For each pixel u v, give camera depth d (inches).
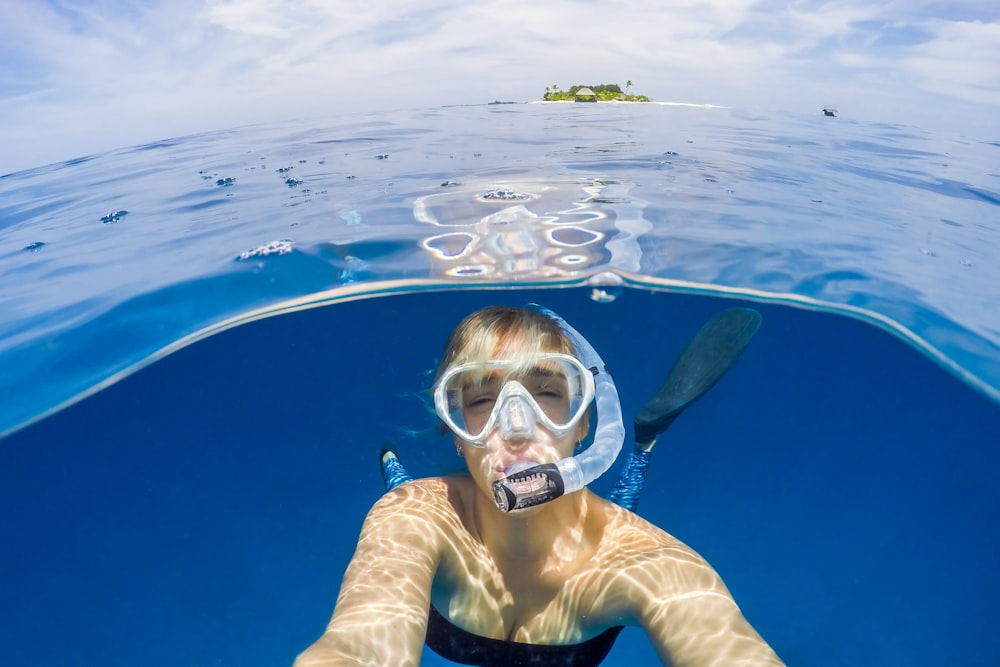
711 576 21.5
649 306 50.3
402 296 46.7
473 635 24.8
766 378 55.4
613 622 22.7
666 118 132.8
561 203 54.2
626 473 39.9
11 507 42.9
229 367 48.2
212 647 34.9
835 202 56.9
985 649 32.3
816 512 49.0
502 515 23.3
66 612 37.1
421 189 59.1
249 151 92.1
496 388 23.7
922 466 51.9
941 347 39.3
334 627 17.9
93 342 38.8
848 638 34.1
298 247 45.4
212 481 51.0
